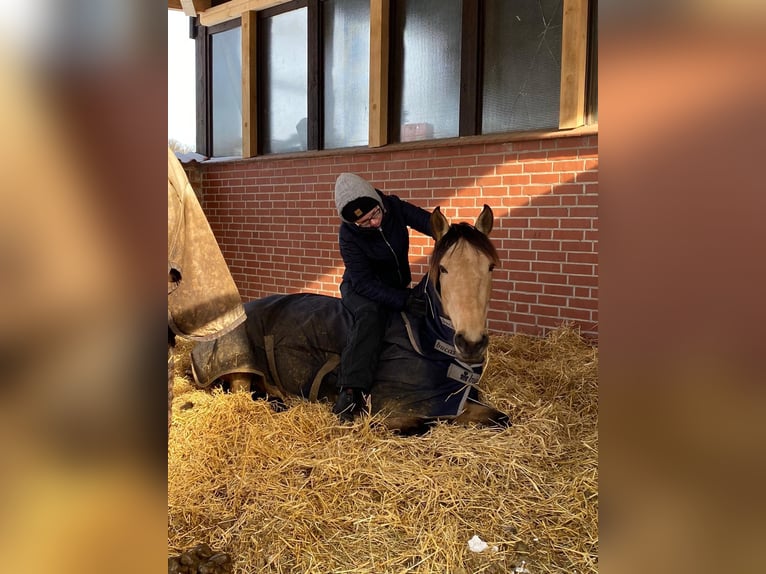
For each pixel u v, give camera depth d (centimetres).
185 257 180
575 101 389
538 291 420
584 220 395
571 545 175
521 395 293
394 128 500
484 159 437
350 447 226
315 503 194
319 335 284
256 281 623
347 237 268
